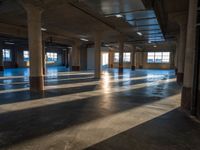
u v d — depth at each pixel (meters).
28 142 3.32
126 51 36.44
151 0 7.84
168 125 4.20
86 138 3.50
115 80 13.98
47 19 11.80
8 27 15.04
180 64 12.68
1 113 5.12
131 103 6.39
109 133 3.73
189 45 5.22
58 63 38.69
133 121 4.47
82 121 4.46
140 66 35.81
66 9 9.50
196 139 3.47
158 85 11.27
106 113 5.15
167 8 9.62
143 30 15.14
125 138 3.50
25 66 31.83
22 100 6.80
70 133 3.73
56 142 3.33
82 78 15.36
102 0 7.06
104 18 11.40
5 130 3.89
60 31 16.59
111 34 17.75
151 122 4.40
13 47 29.64
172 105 6.12
